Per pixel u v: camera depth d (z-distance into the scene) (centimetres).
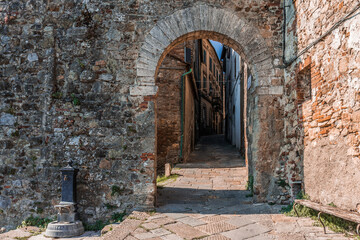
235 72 1644
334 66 404
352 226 365
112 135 557
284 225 418
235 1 579
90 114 562
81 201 544
